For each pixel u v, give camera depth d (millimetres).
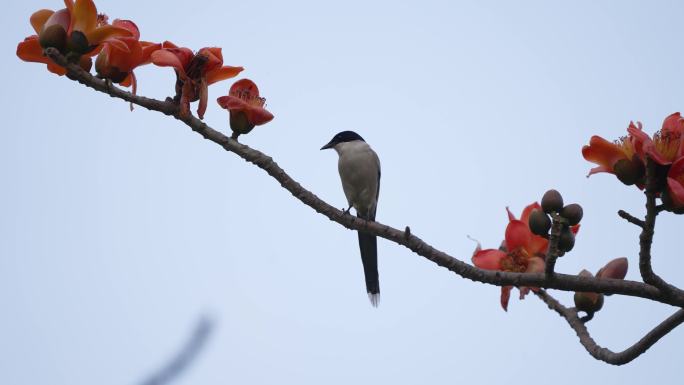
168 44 6012
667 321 6145
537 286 6316
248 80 6523
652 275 5875
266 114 6332
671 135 5480
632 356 6336
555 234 6109
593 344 6680
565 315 6996
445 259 6410
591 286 6176
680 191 5172
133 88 5922
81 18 5711
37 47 5859
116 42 5625
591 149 5824
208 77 6102
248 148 6418
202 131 6172
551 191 6199
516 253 6617
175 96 6086
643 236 5668
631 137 5789
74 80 5777
